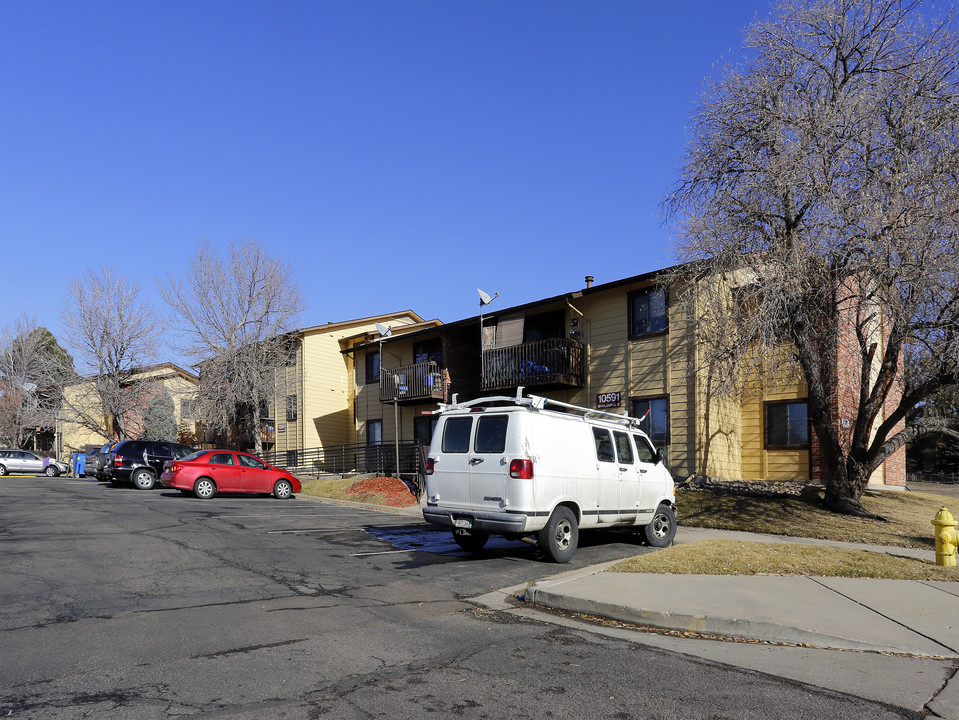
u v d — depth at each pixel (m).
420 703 4.49
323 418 32.25
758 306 13.62
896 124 13.20
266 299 30.98
